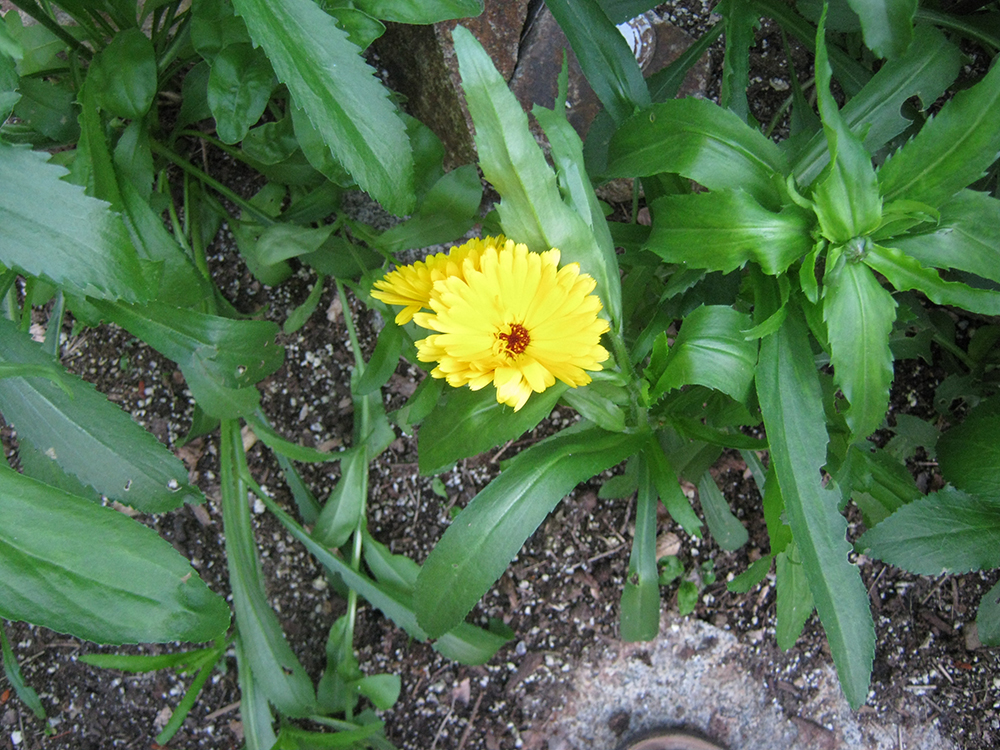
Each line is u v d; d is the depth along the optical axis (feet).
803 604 1.45
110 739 1.74
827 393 1.35
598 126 1.56
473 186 1.48
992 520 1.39
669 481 1.37
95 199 1.07
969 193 1.16
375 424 1.72
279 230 1.55
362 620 1.79
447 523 1.82
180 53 1.60
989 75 1.08
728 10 1.39
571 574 1.82
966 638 1.79
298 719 1.73
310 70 1.12
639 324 1.59
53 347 1.52
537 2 1.68
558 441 1.30
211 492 1.80
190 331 1.33
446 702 1.78
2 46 0.97
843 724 1.78
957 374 1.77
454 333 1.10
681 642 1.80
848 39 1.68
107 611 1.10
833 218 1.13
